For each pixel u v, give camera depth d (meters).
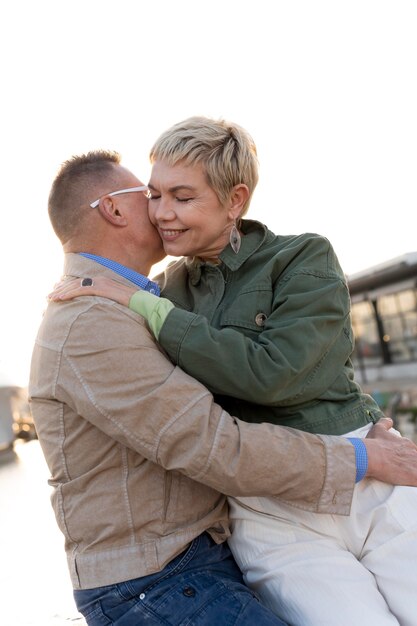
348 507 2.09
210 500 2.16
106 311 2.10
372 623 1.99
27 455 12.93
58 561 4.42
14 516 6.30
